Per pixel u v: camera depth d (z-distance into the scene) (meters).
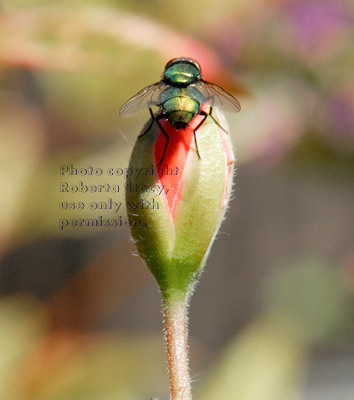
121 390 0.20
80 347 0.21
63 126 0.22
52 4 0.21
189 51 0.19
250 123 0.23
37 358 0.21
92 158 0.21
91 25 0.19
